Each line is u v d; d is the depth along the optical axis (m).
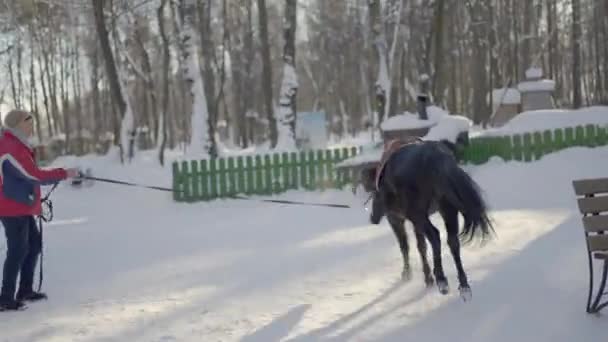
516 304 5.86
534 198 12.04
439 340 5.12
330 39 55.91
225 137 46.22
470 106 46.19
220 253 9.31
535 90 27.14
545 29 48.16
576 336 4.98
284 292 6.90
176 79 50.12
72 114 60.50
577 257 7.29
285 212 13.20
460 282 5.84
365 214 12.17
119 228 12.64
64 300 7.13
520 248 8.00
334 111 60.06
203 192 15.53
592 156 14.25
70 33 36.22
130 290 7.44
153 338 5.61
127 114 22.39
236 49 42.81
